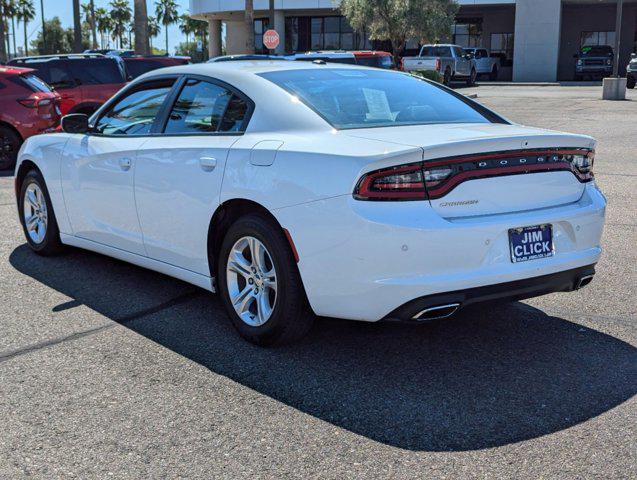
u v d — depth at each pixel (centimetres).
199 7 4856
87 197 544
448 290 356
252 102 434
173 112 484
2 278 561
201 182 434
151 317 472
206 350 416
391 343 426
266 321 408
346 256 359
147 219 486
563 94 3022
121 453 306
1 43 4906
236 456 303
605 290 524
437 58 3030
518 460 298
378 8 3466
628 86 3259
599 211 408
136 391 364
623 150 1281
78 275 568
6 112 1220
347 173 357
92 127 558
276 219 388
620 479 283
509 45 5034
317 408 346
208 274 448
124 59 1655
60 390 365
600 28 5009
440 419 334
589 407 344
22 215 636
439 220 353
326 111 418
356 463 297
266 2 4625
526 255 377
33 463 298
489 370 388
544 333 441
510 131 398
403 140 369
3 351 415
